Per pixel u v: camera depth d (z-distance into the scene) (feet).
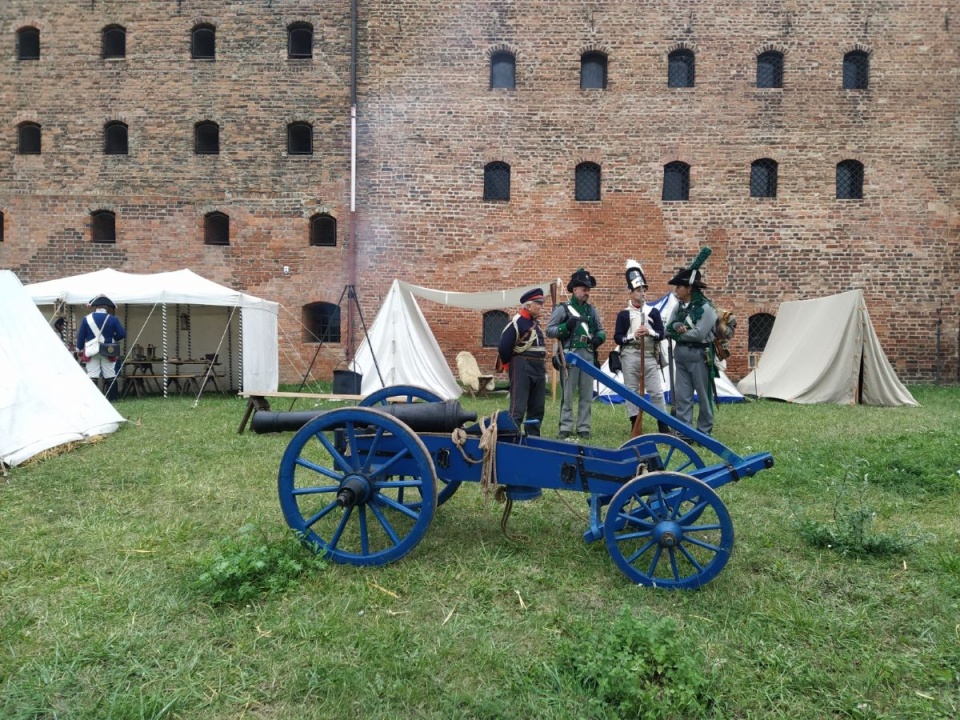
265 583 10.60
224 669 8.31
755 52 48.24
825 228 48.29
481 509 15.24
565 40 48.62
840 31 48.03
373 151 48.85
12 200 49.88
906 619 9.95
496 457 12.09
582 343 24.97
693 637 9.16
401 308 39.47
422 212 48.85
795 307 42.29
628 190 48.65
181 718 7.44
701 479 12.16
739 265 48.52
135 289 37.99
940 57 47.85
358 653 8.75
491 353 49.42
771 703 7.82
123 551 12.34
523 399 20.07
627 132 48.60
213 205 49.42
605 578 11.33
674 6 48.34
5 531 13.47
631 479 11.55
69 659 8.50
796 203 48.29
